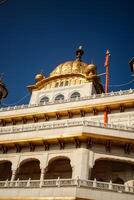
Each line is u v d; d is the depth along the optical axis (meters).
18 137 33.12
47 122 40.59
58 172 32.84
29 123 41.84
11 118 42.59
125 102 37.66
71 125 31.95
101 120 38.12
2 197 27.47
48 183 27.56
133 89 39.06
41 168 30.47
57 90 50.56
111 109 38.62
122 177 30.92
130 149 30.45
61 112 40.56
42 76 55.16
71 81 52.41
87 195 25.30
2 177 34.88
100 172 31.89
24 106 43.44
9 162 33.72
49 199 25.88
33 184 27.84
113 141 30.44
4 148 33.25
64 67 56.72
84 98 40.84
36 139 32.00
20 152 32.72
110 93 39.94
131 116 37.03
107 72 48.44
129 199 25.59
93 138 30.47
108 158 29.81
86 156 29.55
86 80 50.56
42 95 50.78
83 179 27.02
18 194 27.27
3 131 36.03
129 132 30.84
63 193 25.70
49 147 31.86
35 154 31.88
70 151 30.64
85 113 39.91
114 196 25.59
